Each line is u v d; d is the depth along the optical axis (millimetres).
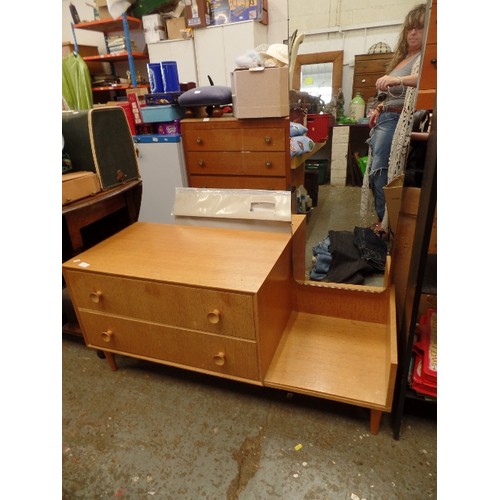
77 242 1327
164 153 2088
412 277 1009
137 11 3021
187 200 1435
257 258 1139
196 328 1090
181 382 1351
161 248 1252
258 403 1234
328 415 1172
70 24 3555
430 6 839
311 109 1773
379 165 1404
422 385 1005
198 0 2676
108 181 1398
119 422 1200
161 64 2035
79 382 1378
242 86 1745
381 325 1359
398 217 1202
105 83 3354
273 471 1011
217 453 1074
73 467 1065
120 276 1101
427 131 1217
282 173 1896
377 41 1378
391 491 943
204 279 1025
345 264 1629
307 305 1440
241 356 1080
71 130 1315
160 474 1029
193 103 1916
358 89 1580
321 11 1471
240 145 1926
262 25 2820
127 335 1227
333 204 2334
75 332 1561
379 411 1041
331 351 1232
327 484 968
